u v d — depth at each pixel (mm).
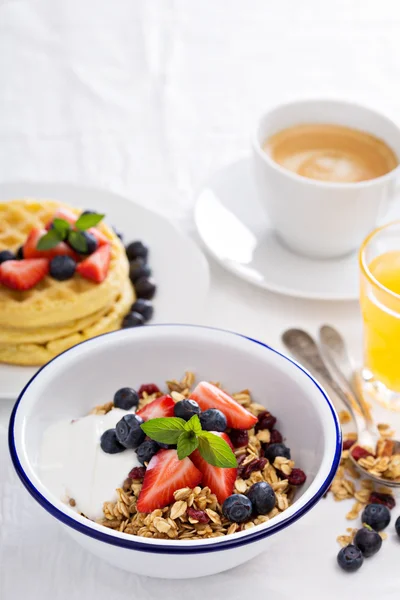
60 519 610
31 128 996
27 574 655
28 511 682
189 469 652
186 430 647
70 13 1234
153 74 1119
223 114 1053
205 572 635
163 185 937
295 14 1292
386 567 661
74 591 648
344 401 740
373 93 1136
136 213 862
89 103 1053
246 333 793
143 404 706
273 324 802
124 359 711
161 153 976
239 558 629
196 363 718
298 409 689
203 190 894
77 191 875
